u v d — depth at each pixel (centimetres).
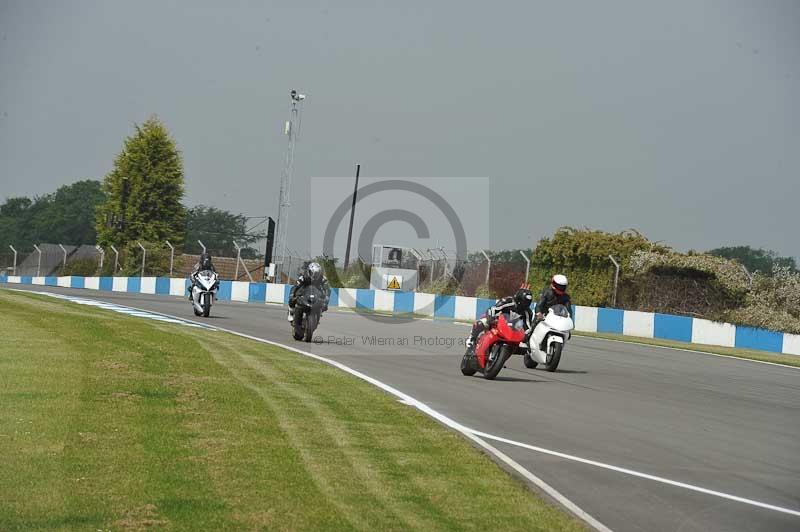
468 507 1312
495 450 1769
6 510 1132
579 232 6600
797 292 5528
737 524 1370
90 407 1784
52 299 5331
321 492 1315
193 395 2044
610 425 2170
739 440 2086
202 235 13638
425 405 2286
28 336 2928
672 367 3803
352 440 1719
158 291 9050
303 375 2667
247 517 1166
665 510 1417
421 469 1525
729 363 4181
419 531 1170
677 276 5994
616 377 3275
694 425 2261
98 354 2584
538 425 2105
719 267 5753
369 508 1255
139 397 1945
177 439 1577
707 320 5538
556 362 3294
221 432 1667
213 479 1335
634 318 5825
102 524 1103
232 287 8512
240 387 2255
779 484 1653
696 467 1750
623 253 6306
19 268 13400
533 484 1520
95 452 1436
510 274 6700
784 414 2589
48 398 1844
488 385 2798
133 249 11238
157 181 13475
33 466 1332
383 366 3142
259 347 3441
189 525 1120
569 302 3409
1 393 1869
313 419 1905
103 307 5169
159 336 3309
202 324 4525
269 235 8900
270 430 1733
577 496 1464
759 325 5347
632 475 1641
